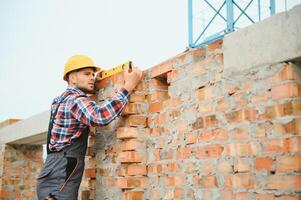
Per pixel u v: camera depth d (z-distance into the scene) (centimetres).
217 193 248
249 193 225
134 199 305
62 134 272
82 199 360
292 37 206
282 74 214
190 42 405
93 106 270
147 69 331
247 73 235
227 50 251
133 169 310
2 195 687
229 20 366
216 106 257
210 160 256
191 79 283
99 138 351
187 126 282
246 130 232
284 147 209
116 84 325
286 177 206
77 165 273
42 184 265
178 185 284
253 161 225
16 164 712
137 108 319
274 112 217
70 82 298
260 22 228
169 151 297
